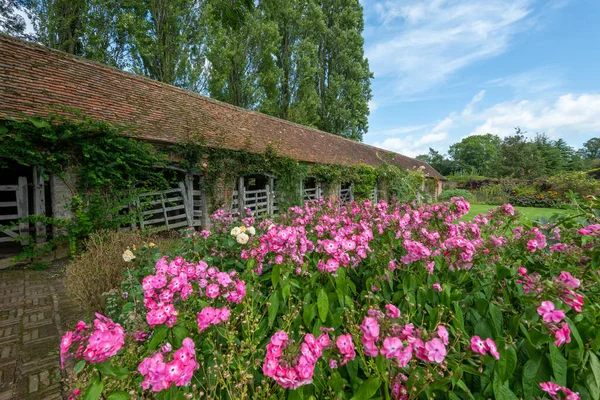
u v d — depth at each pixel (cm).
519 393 136
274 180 1136
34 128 517
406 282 185
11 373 252
